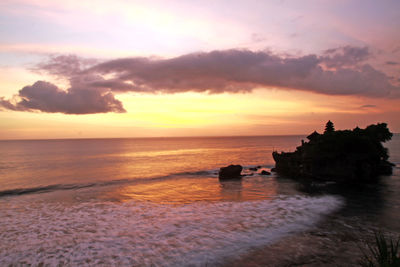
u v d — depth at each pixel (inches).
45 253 564.1
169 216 828.0
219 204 989.8
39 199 1145.4
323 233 666.2
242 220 778.2
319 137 1893.5
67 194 1262.3
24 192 1357.0
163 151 5088.6
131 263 514.3
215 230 692.7
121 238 642.8
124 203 1030.4
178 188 1389.0
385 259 291.0
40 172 2132.1
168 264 508.4
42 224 764.6
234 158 3408.0
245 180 1665.8
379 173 1868.8
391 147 5137.8
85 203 1040.8
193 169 2316.7
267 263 509.0
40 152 4687.5
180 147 6761.8
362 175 1595.7
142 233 676.1
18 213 894.4
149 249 577.0
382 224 737.0
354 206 944.9
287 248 576.4
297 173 1808.6
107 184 1582.2
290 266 496.1
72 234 675.4
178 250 570.3
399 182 1541.6
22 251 574.9
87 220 797.9
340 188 1355.8
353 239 625.0
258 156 3695.9
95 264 512.4
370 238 629.6
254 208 922.1
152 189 1371.8
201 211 885.2
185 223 753.0
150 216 831.1
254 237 641.0
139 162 2965.1
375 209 903.1
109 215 851.4
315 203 995.3
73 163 2839.6
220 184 1515.7
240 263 510.6
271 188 1362.0
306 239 627.2
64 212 900.0
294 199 1074.7
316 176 1696.6
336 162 1641.2
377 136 2038.6
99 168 2407.7
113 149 5821.9
